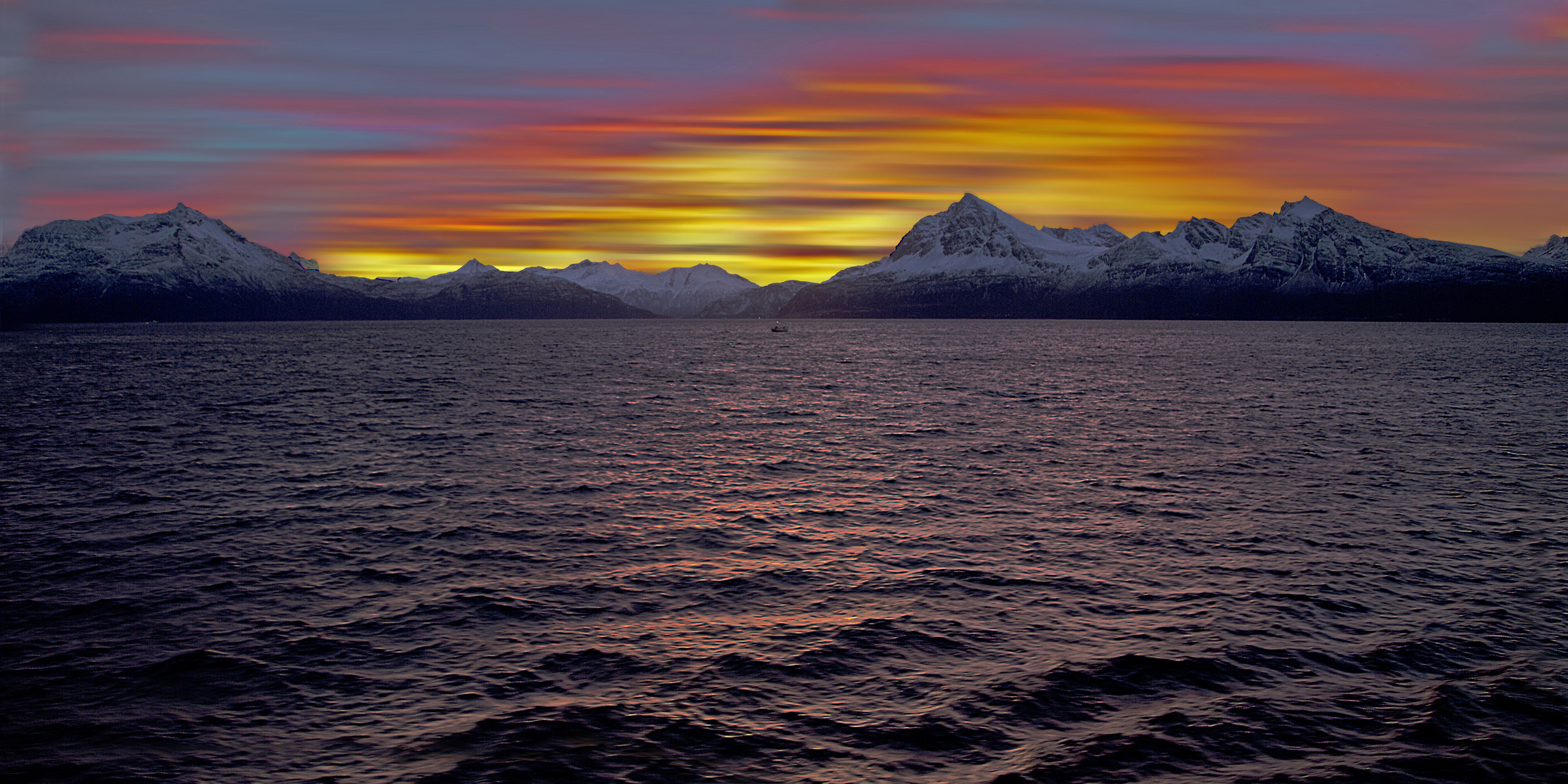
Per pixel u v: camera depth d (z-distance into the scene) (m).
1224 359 138.75
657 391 81.31
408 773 13.77
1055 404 69.19
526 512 31.02
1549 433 50.84
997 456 43.50
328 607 21.09
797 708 16.06
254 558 25.03
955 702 16.28
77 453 43.19
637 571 24.12
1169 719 15.66
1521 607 21.05
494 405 67.38
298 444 46.69
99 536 27.33
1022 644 18.95
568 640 19.17
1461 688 16.77
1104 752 14.54
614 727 15.27
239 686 16.80
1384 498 33.19
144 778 13.63
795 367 120.56
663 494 34.28
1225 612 20.80
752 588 22.66
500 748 14.51
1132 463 41.16
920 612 20.92
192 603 21.31
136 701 16.16
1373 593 22.11
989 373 106.12
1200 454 43.88
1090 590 22.47
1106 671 17.55
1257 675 17.36
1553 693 16.55
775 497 33.84
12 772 13.74
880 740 14.91
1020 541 27.27
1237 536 27.73
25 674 17.23
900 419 59.22
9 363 125.19
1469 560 24.86
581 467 39.91
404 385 86.00
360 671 17.50
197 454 43.16
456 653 18.44
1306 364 123.00
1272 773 13.94
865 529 28.75
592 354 158.50
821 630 19.73
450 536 27.64
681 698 16.41
